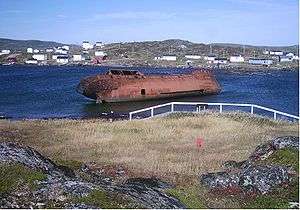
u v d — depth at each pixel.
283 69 189.00
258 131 28.19
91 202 10.48
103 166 18.69
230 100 70.31
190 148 23.36
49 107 58.41
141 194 12.14
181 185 15.38
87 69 179.12
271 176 14.51
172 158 20.70
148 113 50.12
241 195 14.17
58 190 10.84
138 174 17.28
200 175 16.61
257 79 124.19
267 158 16.58
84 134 27.52
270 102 67.06
